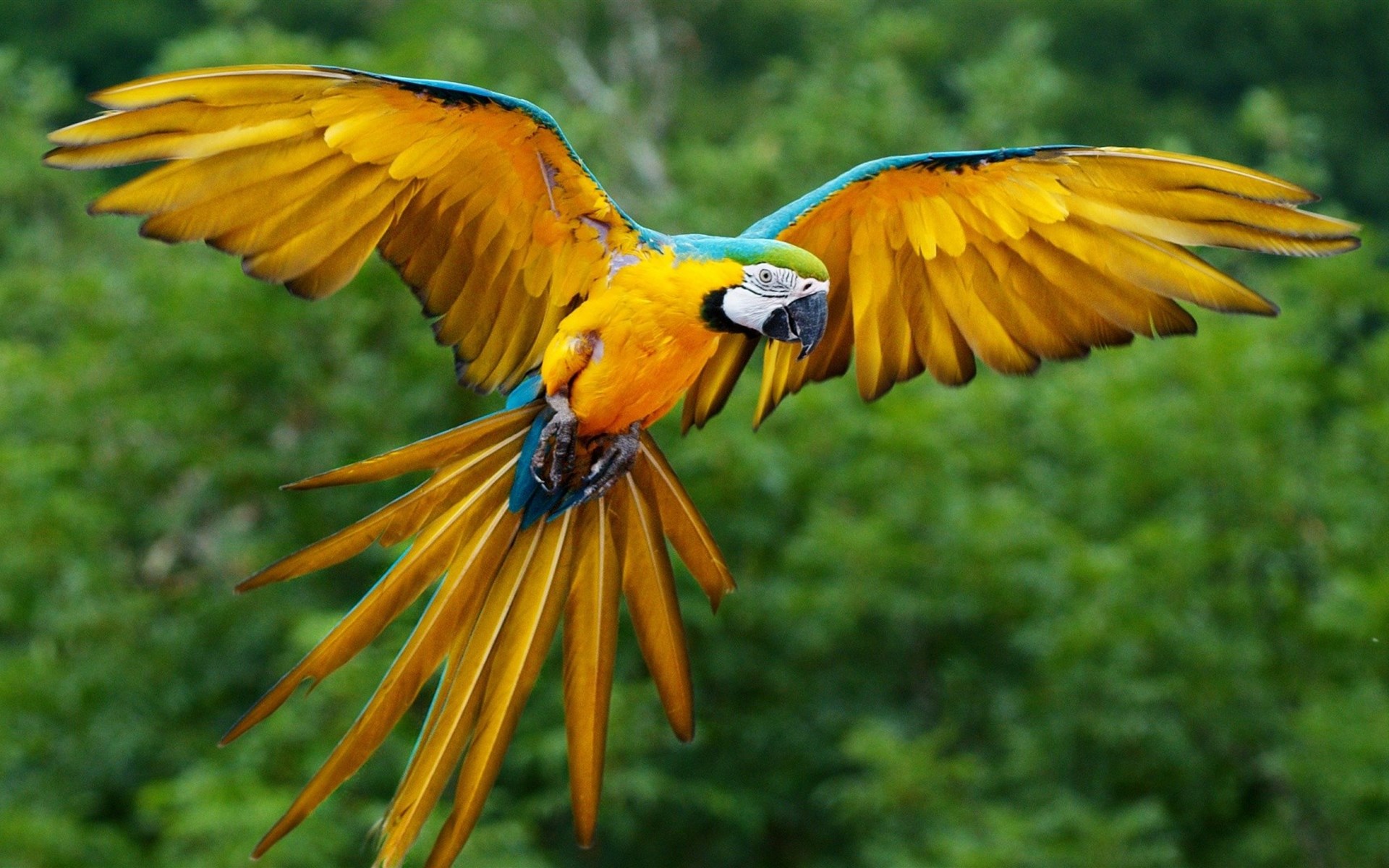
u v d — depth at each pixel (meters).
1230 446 13.22
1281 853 12.49
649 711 13.12
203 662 13.86
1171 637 12.48
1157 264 5.49
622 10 25.17
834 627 13.48
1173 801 13.16
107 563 13.84
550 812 13.23
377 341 13.94
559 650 13.45
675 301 4.91
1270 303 5.40
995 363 5.79
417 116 4.63
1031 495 14.38
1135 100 28.02
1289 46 28.83
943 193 5.54
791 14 26.83
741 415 13.46
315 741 12.09
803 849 14.76
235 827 11.15
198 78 4.38
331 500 13.82
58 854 12.11
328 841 11.44
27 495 13.08
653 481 5.14
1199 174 5.29
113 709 13.31
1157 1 29.34
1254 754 12.90
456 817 4.85
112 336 14.04
